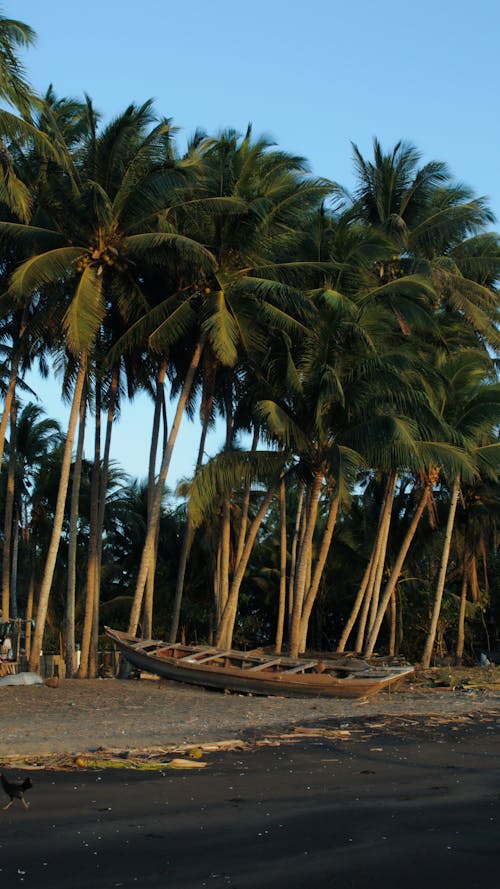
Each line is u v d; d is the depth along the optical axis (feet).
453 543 145.18
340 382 83.35
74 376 92.43
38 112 74.08
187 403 106.11
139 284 90.17
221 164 83.25
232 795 34.81
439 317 107.34
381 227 103.40
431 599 151.43
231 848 27.12
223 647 91.91
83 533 147.74
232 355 77.30
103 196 74.18
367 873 24.79
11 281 76.38
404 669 82.38
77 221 79.92
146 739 50.19
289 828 29.66
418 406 88.63
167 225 81.56
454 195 110.52
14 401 103.65
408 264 104.01
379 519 122.93
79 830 28.89
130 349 93.81
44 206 80.59
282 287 80.53
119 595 157.48
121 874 24.34
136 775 38.55
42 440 128.98
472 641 167.02
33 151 79.71
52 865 25.03
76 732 52.24
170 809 32.12
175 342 95.35
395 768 42.04
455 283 103.45
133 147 80.79
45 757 42.27
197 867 25.12
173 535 152.97
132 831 28.86
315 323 85.61
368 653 107.04
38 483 131.64
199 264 83.20
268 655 87.30
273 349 89.71
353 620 108.47
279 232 86.33
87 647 93.40
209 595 152.05
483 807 33.19
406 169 108.27
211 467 84.43
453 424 100.42
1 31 62.54
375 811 32.30
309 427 86.12
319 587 157.07
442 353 105.60
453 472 92.94
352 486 79.05
